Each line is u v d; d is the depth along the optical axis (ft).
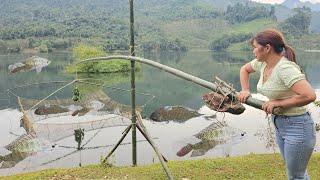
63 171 25.88
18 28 375.86
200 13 568.41
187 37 467.93
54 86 145.07
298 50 393.09
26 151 56.03
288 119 12.26
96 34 373.81
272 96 12.24
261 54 12.16
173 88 145.18
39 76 177.47
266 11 529.45
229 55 350.02
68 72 186.09
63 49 344.08
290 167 12.76
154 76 184.44
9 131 72.08
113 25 414.82
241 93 13.05
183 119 80.79
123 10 610.65
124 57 20.11
